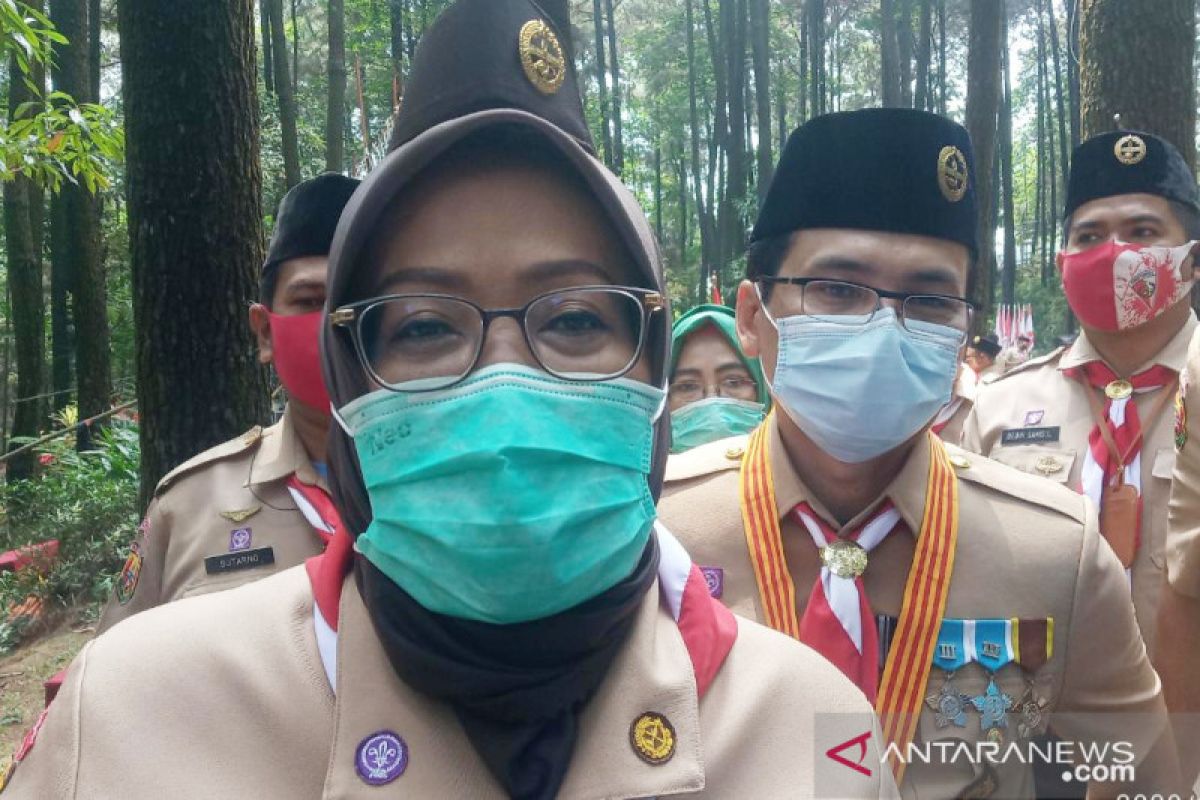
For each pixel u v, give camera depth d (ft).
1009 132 82.69
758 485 6.07
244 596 3.92
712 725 3.72
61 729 3.39
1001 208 111.96
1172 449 9.15
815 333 5.80
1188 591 6.54
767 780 3.65
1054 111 103.45
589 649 3.58
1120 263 9.54
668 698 3.62
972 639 5.48
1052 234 107.04
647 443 3.92
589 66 86.94
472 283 3.70
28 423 35.65
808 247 5.93
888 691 5.42
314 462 8.59
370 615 3.62
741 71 63.57
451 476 3.54
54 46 30.37
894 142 5.71
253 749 3.42
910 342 5.71
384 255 3.79
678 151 96.17
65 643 19.12
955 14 77.36
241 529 8.32
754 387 10.13
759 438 6.46
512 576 3.43
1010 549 5.66
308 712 3.50
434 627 3.50
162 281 12.05
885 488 5.85
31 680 17.29
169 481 8.86
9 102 31.07
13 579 20.72
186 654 3.59
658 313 3.99
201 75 11.92
